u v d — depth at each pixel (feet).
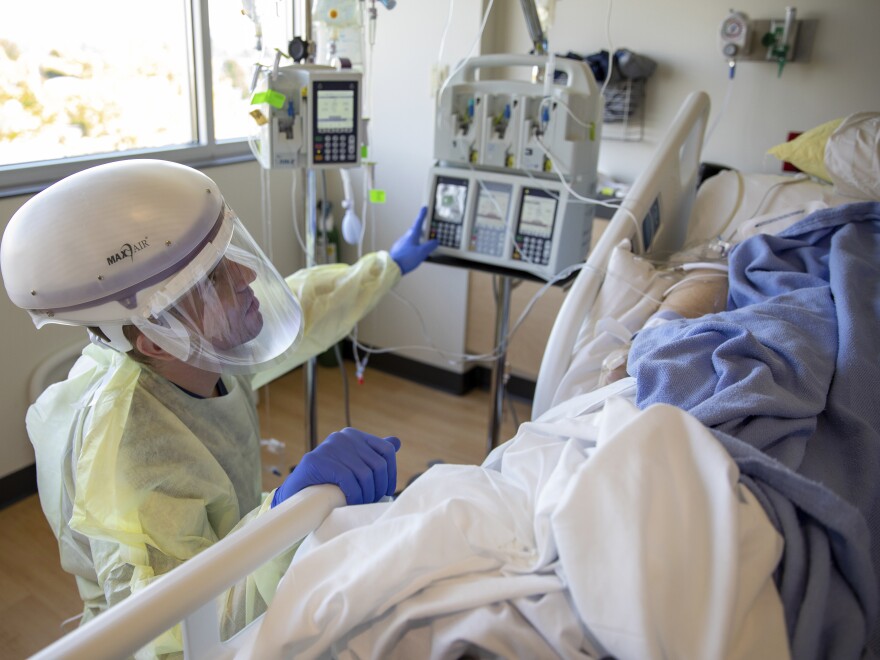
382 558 2.17
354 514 2.52
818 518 2.21
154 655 2.74
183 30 7.89
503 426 8.75
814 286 4.03
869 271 4.05
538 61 5.41
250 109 5.32
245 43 8.25
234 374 3.60
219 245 3.08
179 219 2.91
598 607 1.94
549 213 5.55
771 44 6.97
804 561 2.16
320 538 2.48
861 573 2.17
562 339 4.41
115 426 3.10
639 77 7.59
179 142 8.24
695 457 2.23
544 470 2.57
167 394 3.31
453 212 5.94
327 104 5.36
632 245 5.08
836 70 6.91
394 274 5.38
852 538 2.16
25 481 7.11
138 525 3.02
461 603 2.12
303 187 9.23
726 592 1.92
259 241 9.00
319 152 5.50
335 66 5.51
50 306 2.85
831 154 5.70
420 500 2.51
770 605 2.06
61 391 3.63
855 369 3.18
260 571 2.86
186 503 3.17
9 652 5.46
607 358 3.95
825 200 5.63
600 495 2.10
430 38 8.14
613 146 8.16
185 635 2.23
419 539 2.21
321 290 4.85
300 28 6.23
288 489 2.70
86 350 3.71
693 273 4.71
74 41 6.96
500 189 5.75
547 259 5.58
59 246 2.79
